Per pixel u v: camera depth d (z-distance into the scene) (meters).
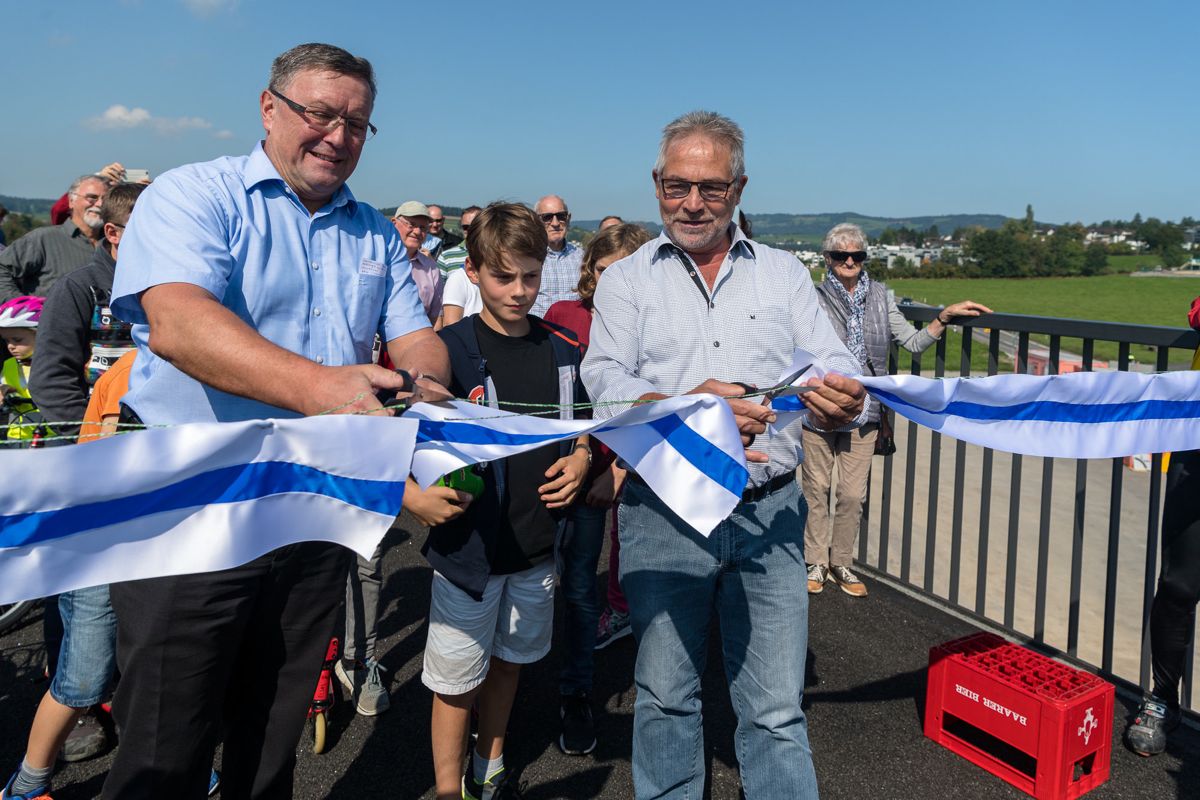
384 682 3.53
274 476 1.46
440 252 9.05
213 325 1.60
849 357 2.37
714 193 2.25
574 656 3.10
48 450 1.29
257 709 2.10
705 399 1.91
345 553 2.12
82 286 3.17
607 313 2.43
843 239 4.55
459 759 2.61
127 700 1.87
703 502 1.86
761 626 2.26
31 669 3.65
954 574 4.23
